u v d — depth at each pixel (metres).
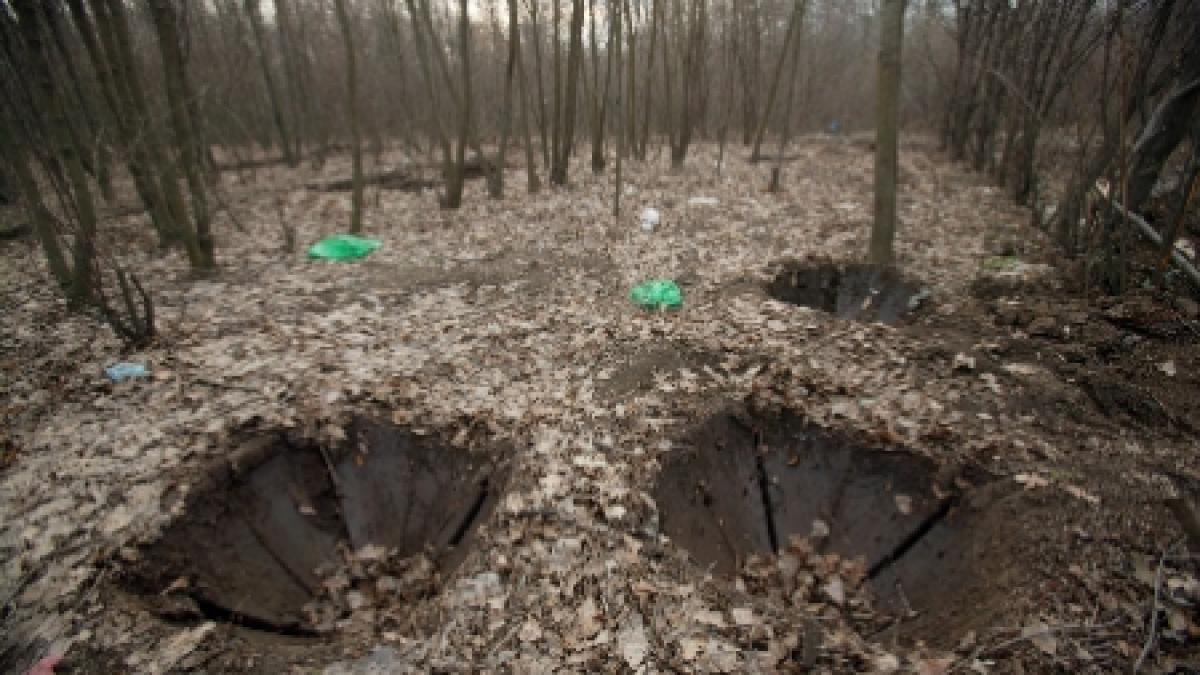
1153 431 4.18
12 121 5.75
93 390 4.68
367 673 2.82
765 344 5.24
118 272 5.06
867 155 15.66
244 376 4.87
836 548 4.24
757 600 3.22
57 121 5.58
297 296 6.56
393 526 4.34
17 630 2.97
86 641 2.91
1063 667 2.79
